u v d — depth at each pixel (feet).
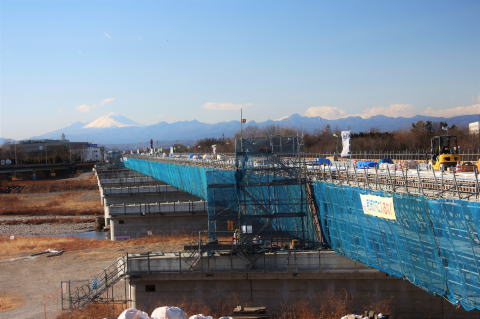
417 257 134.82
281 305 189.78
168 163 494.18
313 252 188.24
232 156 429.38
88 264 276.21
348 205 169.37
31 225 473.67
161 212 348.18
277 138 216.95
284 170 209.36
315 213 201.77
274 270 188.75
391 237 145.79
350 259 184.24
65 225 468.75
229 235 219.41
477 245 111.34
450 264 122.31
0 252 318.04
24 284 242.17
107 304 195.62
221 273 191.72
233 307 190.08
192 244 204.64
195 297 194.29
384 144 557.33
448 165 228.22
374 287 183.83
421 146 540.52
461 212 114.62
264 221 208.33
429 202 124.88
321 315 180.75
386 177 168.45
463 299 119.14
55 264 280.51
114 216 350.64
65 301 209.77
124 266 197.77
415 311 180.45
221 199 219.61
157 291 196.03
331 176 191.52
